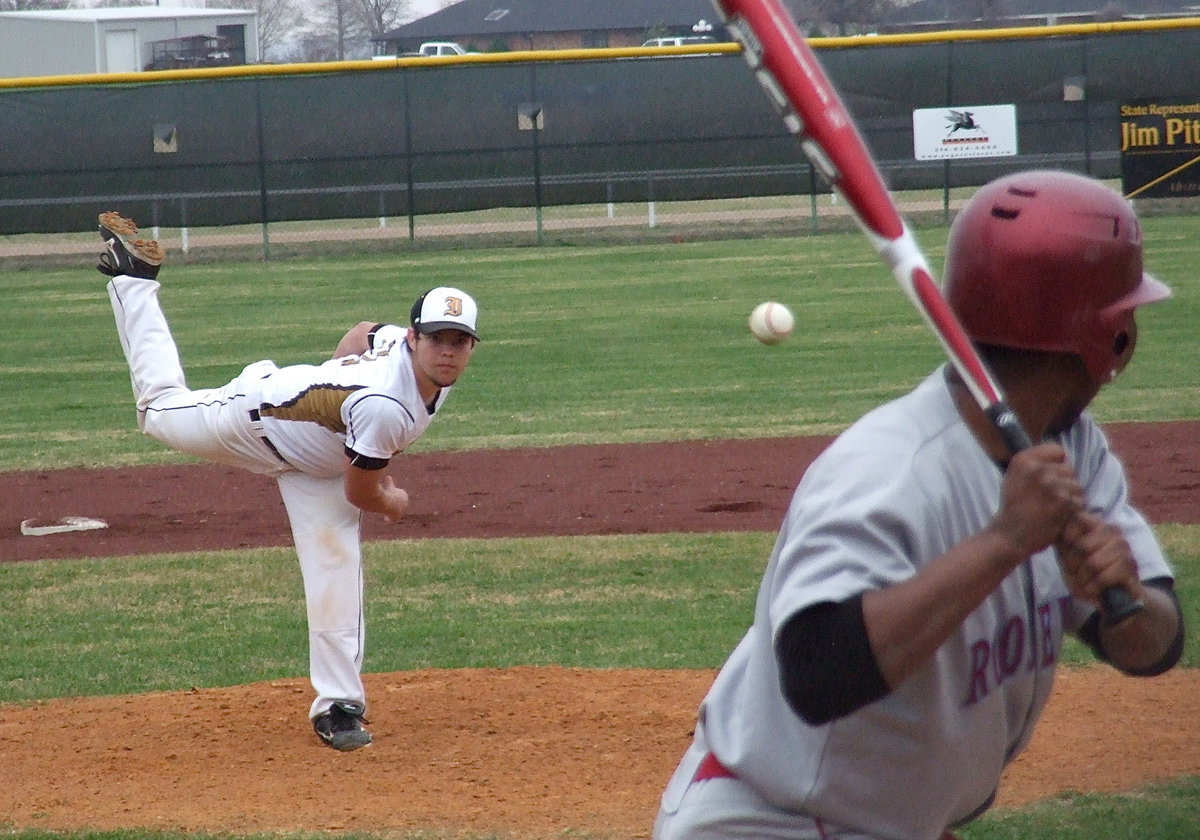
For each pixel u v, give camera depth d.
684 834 7.71
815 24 156.75
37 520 35.25
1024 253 6.70
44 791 17.48
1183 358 52.31
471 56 83.69
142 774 18.16
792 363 54.75
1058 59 83.19
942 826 7.60
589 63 84.31
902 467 6.83
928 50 83.75
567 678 22.12
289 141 84.06
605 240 95.19
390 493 18.28
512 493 36.97
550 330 64.25
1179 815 15.29
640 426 44.94
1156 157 83.56
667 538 31.70
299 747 19.20
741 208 108.50
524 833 15.55
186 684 22.97
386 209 85.25
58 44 179.38
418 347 17.62
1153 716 19.14
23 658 24.50
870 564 6.57
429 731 19.72
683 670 22.48
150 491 38.69
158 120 82.94
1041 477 6.14
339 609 18.88
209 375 53.66
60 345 64.56
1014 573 7.18
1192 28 82.00
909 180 85.00
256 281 81.69
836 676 6.40
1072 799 15.98
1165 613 7.52
